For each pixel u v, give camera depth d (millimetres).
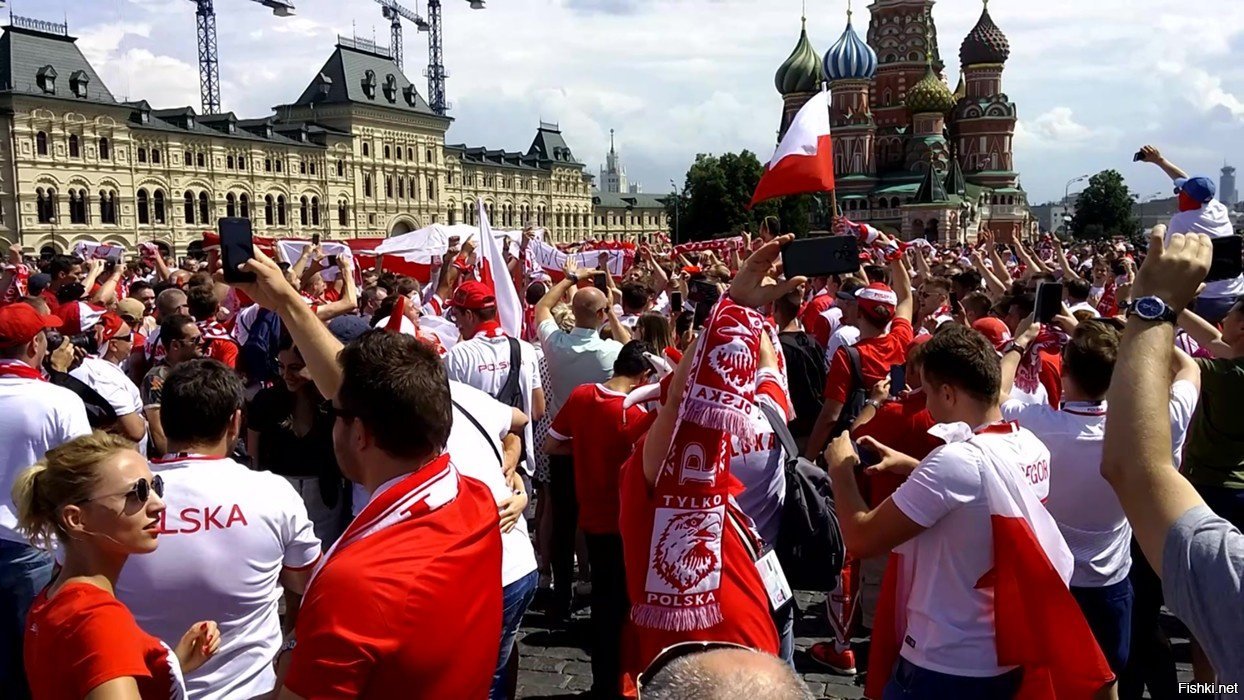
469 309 7348
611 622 6246
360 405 3023
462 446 4668
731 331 3795
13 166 67125
